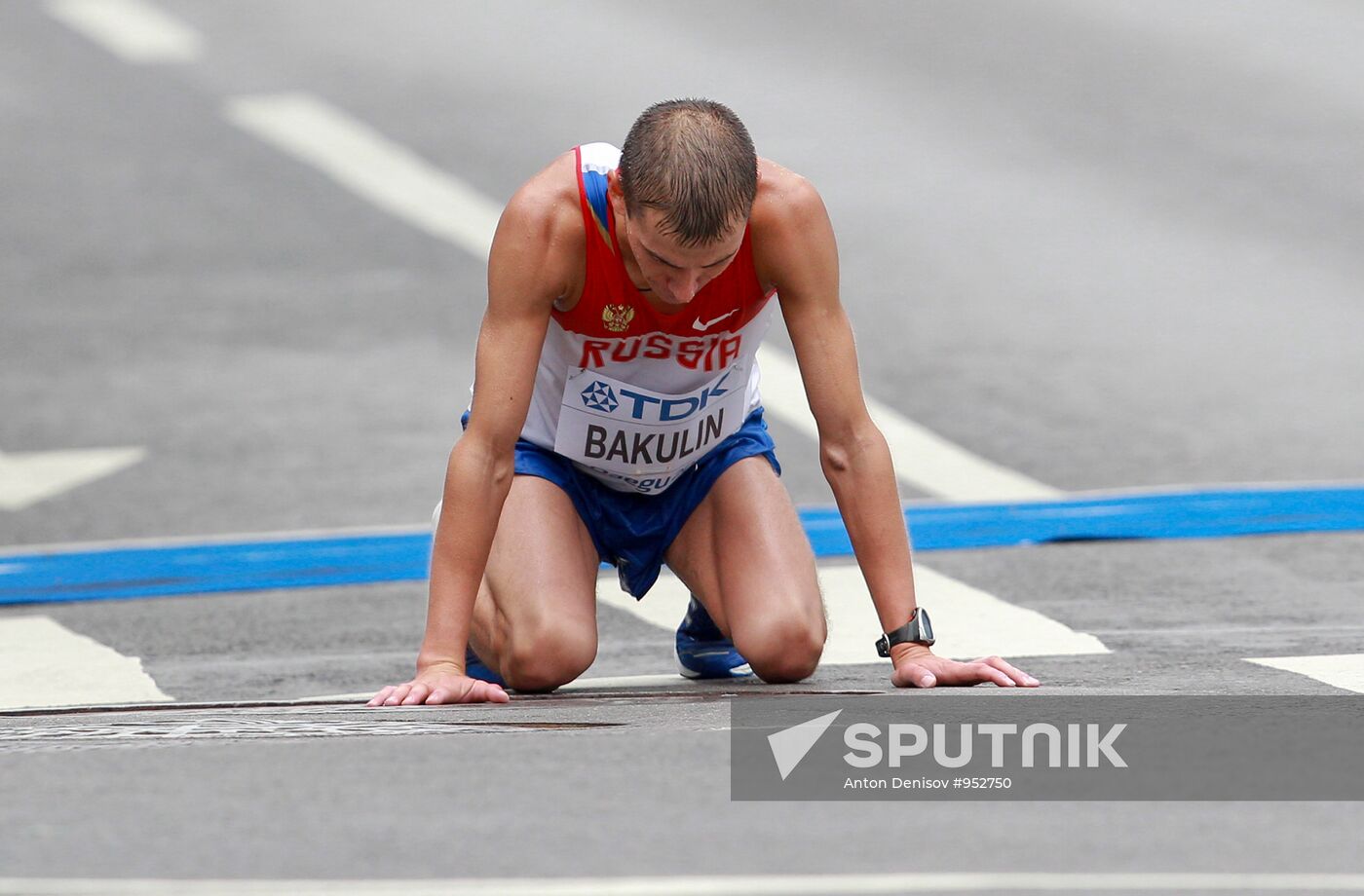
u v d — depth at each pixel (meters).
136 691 16.33
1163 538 22.47
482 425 13.43
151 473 26.06
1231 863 8.09
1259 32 52.81
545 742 10.78
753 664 14.92
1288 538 22.36
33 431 28.16
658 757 10.28
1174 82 48.97
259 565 22.00
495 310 13.38
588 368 14.45
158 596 20.97
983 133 45.34
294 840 8.55
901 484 25.12
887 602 13.98
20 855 8.38
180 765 10.27
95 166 43.41
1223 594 19.64
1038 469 25.75
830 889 7.65
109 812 9.15
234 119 46.31
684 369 14.42
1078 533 22.59
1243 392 29.69
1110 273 36.72
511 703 13.30
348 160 43.34
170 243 38.78
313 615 20.08
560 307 13.83
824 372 13.72
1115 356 31.69
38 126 45.91
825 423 13.93
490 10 54.28
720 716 11.71
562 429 15.06
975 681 13.27
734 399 15.14
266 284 36.25
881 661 16.78
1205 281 36.22
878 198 41.00
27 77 49.38
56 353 32.28
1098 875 7.90
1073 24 53.31
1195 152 44.44
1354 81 49.12
